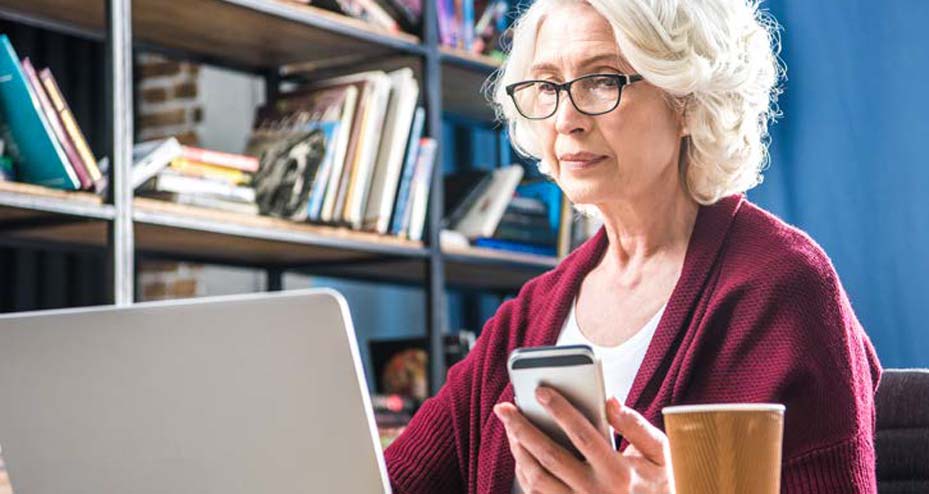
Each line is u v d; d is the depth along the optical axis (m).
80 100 3.64
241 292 3.60
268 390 1.12
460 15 3.21
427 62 3.05
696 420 0.85
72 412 1.22
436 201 3.02
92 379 1.20
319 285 3.79
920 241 3.17
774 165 3.31
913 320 3.17
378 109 2.87
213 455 1.16
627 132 1.33
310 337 1.09
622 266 1.45
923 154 3.17
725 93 1.36
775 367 1.27
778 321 1.30
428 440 1.54
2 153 2.34
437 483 1.53
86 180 2.35
